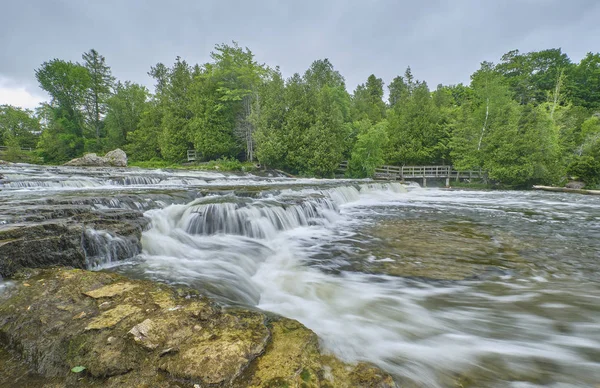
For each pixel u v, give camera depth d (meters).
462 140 24.20
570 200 13.89
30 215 4.20
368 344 2.42
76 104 39.53
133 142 37.53
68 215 4.65
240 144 31.44
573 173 21.20
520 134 20.75
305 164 25.27
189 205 6.63
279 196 9.49
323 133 24.81
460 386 1.93
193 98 30.48
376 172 27.94
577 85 40.47
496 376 2.06
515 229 6.99
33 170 15.09
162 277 3.55
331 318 2.91
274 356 1.79
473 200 13.90
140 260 4.24
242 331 2.02
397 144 28.09
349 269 4.38
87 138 40.69
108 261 3.96
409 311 3.10
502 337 2.61
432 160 28.45
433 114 27.78
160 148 34.41
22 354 1.82
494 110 23.03
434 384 1.94
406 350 2.35
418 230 6.90
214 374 1.58
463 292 3.56
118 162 25.69
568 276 4.02
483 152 22.62
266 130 25.80
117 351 1.76
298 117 25.14
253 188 10.99
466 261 4.64
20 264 2.99
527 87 38.06
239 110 31.31
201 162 31.00
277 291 3.64
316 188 12.05
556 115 27.45
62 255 3.34
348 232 6.76
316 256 5.02
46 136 36.66
